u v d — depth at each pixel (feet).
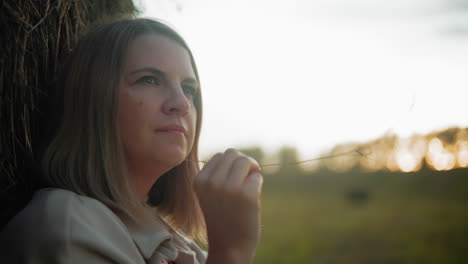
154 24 3.94
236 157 3.09
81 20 5.05
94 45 3.74
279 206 83.10
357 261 31.35
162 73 3.68
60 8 4.47
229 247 2.88
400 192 98.07
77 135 3.52
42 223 2.65
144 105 3.53
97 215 2.96
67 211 2.75
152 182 3.92
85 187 3.37
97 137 3.49
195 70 4.41
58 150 3.51
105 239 2.84
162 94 3.65
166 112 3.59
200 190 2.97
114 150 3.46
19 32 3.89
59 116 3.77
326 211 70.13
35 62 4.13
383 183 106.73
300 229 48.16
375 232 44.88
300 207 79.77
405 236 41.73
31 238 2.61
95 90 3.56
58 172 3.39
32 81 4.11
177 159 3.59
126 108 3.54
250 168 3.11
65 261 2.56
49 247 2.56
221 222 2.90
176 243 4.12
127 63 3.62
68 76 3.71
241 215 2.89
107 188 3.41
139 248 3.24
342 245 37.65
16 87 3.89
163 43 3.80
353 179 116.57
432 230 44.70
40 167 3.54
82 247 2.64
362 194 92.73
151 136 3.52
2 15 3.75
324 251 35.19
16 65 3.87
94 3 5.49
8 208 3.90
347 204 84.89
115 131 3.50
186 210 4.94
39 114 4.18
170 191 4.94
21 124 3.99
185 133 3.72
